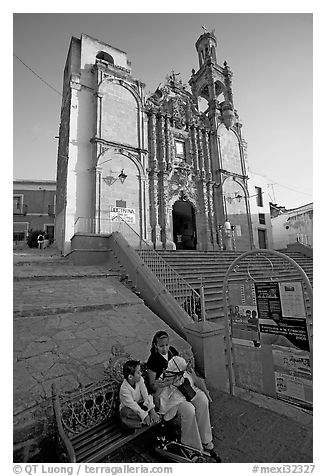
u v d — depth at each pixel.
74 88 15.62
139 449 3.03
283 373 3.70
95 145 15.13
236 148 23.59
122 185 15.76
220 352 5.06
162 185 18.02
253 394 4.36
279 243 27.34
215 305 7.98
